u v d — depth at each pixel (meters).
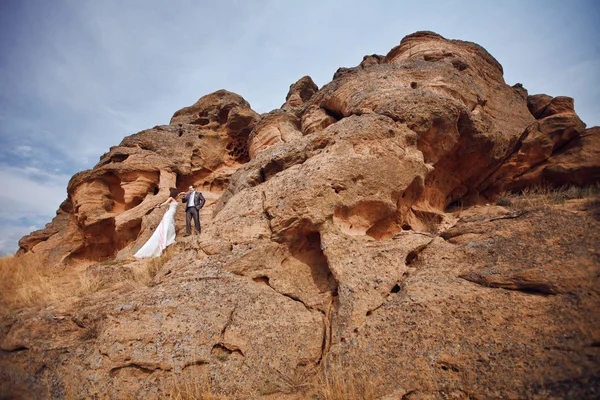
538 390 3.67
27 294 7.49
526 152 10.59
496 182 10.95
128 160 15.12
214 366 5.09
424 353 4.46
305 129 11.78
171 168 15.59
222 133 17.89
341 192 6.89
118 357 5.11
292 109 13.70
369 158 7.33
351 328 5.12
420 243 6.26
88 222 14.15
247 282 6.30
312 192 6.72
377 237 7.83
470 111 9.77
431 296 5.03
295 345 5.34
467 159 10.05
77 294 7.21
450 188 10.40
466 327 4.52
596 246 4.75
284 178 7.74
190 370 5.04
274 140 12.40
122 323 5.51
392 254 6.05
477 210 9.19
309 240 6.93
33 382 5.12
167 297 5.91
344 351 4.86
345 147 7.58
